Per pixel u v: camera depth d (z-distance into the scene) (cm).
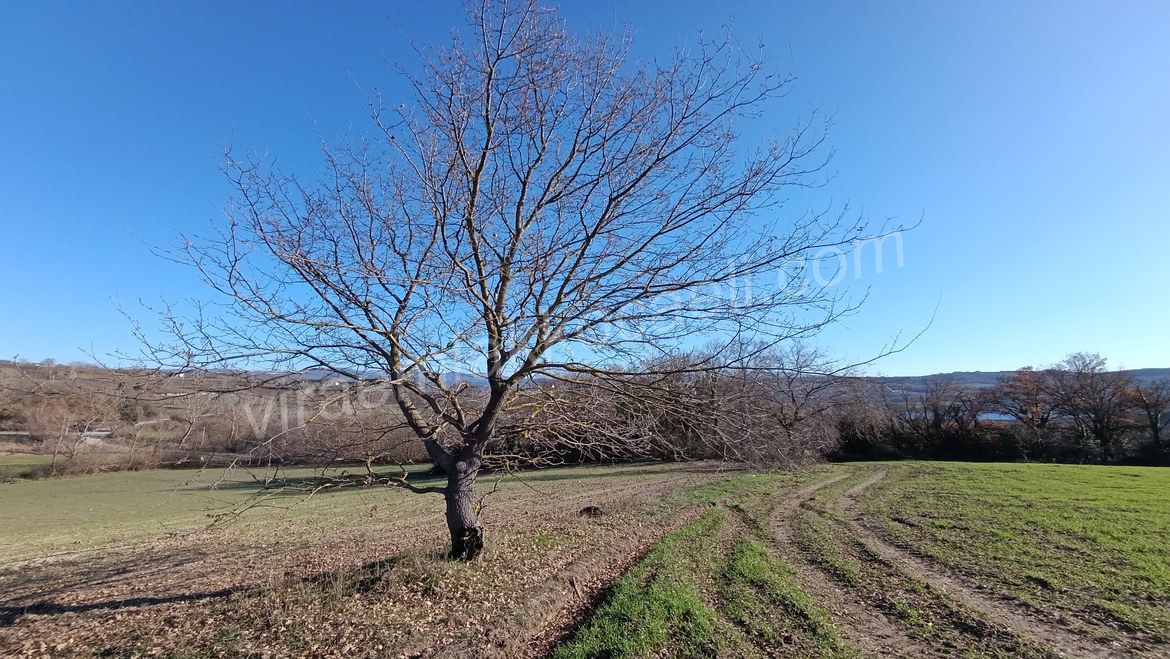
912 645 697
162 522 2139
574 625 802
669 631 730
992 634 727
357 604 791
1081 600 862
